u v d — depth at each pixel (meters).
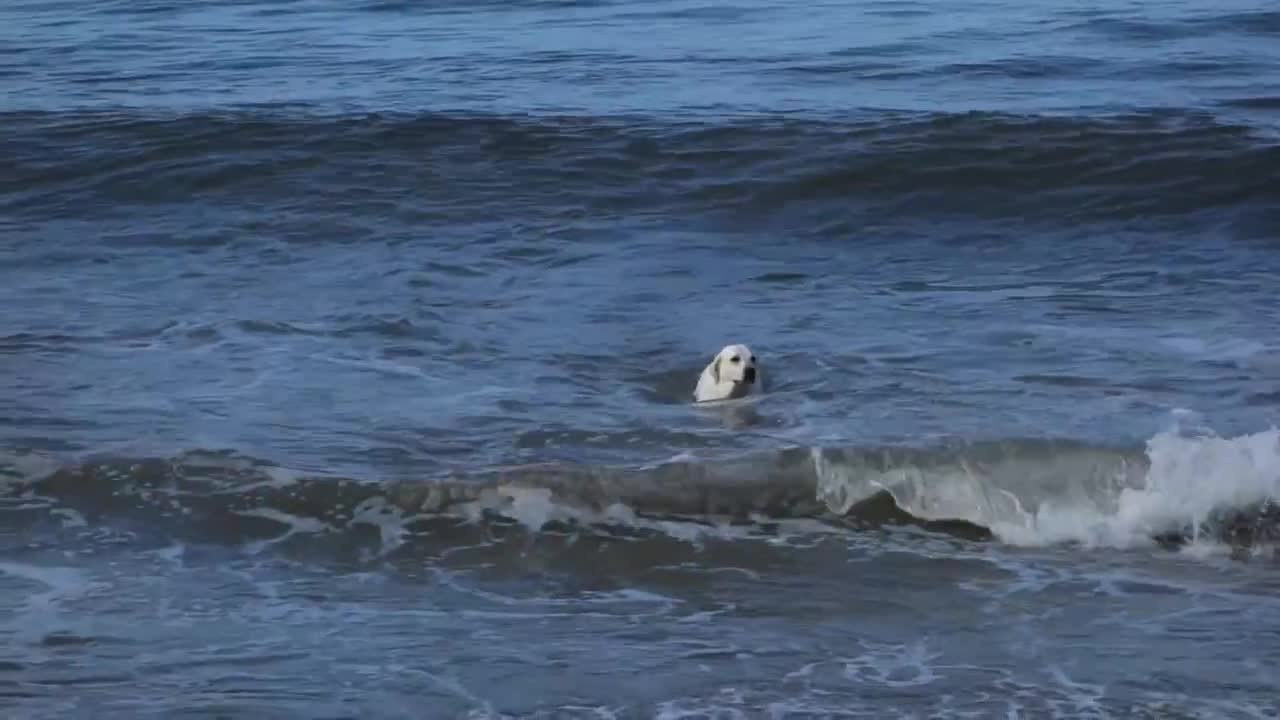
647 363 54.28
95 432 47.12
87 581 38.16
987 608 37.03
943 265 67.81
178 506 42.16
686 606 37.31
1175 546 40.75
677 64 108.19
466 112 91.12
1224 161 79.94
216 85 104.44
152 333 57.06
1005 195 78.69
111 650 34.53
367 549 40.31
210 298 61.91
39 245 71.38
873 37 117.25
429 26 127.81
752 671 33.84
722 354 50.00
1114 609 36.88
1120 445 43.88
